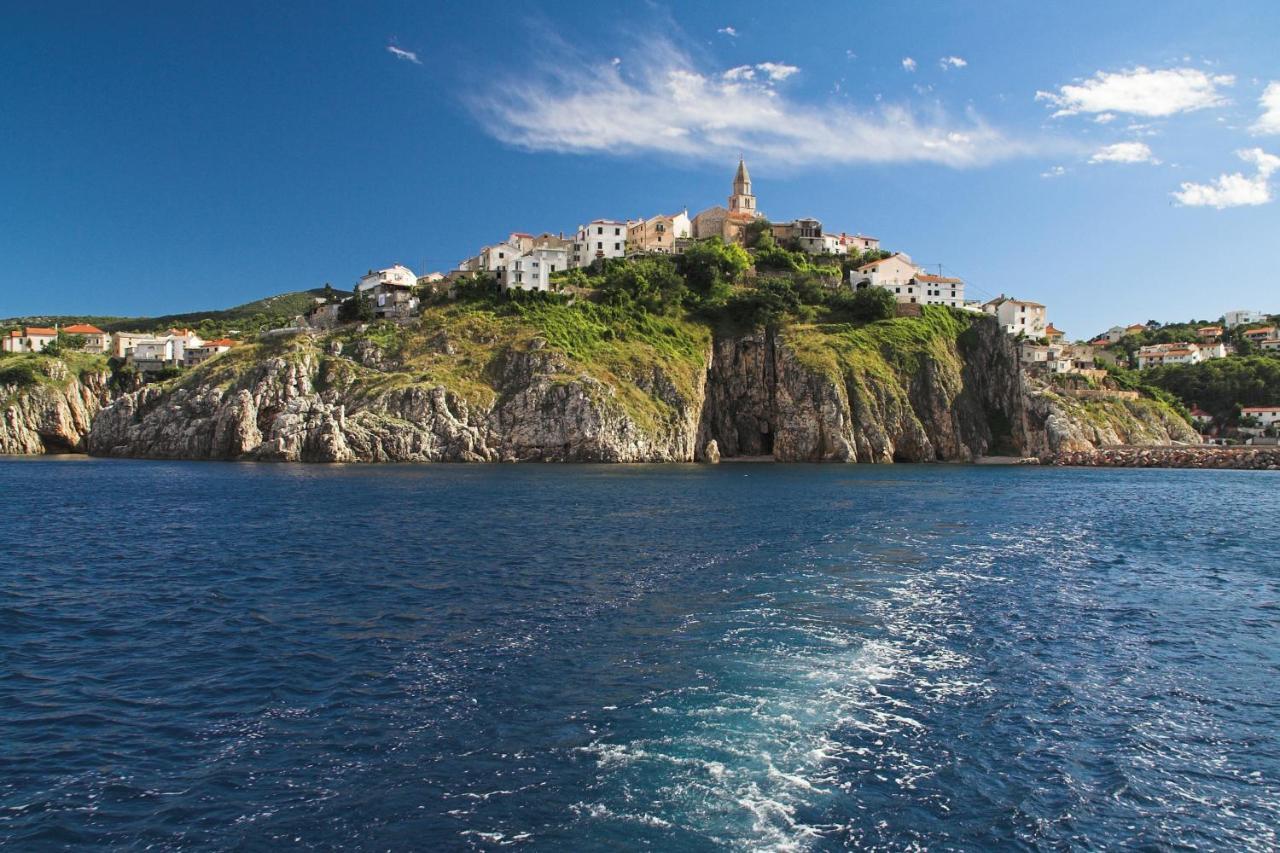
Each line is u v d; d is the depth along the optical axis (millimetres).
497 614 30078
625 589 34375
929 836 14602
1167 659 25406
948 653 25578
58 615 30359
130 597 33375
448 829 14656
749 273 183625
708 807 15445
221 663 24422
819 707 20625
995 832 14789
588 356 148750
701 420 157125
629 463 135375
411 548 45312
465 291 165750
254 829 14719
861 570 39094
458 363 144750
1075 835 14750
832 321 168625
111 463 130875
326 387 141875
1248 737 19266
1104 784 16766
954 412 162125
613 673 23156
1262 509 72375
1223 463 147875
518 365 142625
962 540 50031
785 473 115125
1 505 68688
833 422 148000
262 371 142750
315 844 14234
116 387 194750
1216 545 50000
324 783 16484
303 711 20406
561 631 27641
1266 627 29516
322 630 28016
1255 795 16391
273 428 135125
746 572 38250
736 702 20875
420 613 30297
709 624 28578
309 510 64000
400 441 130625
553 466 124375
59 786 16438
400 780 16578
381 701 21031
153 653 25516
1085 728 19672
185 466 121688
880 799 15914
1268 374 199500
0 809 15430
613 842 14195
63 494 78125
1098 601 33500
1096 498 81938
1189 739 19109
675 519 58750
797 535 50719
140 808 15516
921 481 101875
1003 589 35500
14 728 19438
